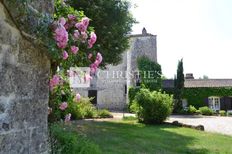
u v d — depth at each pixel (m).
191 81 39.53
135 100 18.09
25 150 3.27
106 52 14.83
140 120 17.72
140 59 32.91
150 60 32.81
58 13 4.23
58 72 4.65
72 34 4.04
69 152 5.21
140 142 10.01
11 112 3.01
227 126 17.83
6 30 2.92
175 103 30.83
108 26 14.79
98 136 10.66
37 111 3.59
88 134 10.88
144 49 34.66
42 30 3.37
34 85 3.52
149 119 17.36
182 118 24.27
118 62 16.45
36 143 3.55
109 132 12.12
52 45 3.47
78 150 5.39
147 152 8.33
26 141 3.30
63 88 5.12
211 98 36.03
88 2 14.10
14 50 3.07
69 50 4.00
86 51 4.56
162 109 17.28
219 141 11.16
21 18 3.05
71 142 5.40
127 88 33.97
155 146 9.41
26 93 3.33
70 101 5.46
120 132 12.39
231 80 39.19
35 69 3.55
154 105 17.25
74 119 16.80
